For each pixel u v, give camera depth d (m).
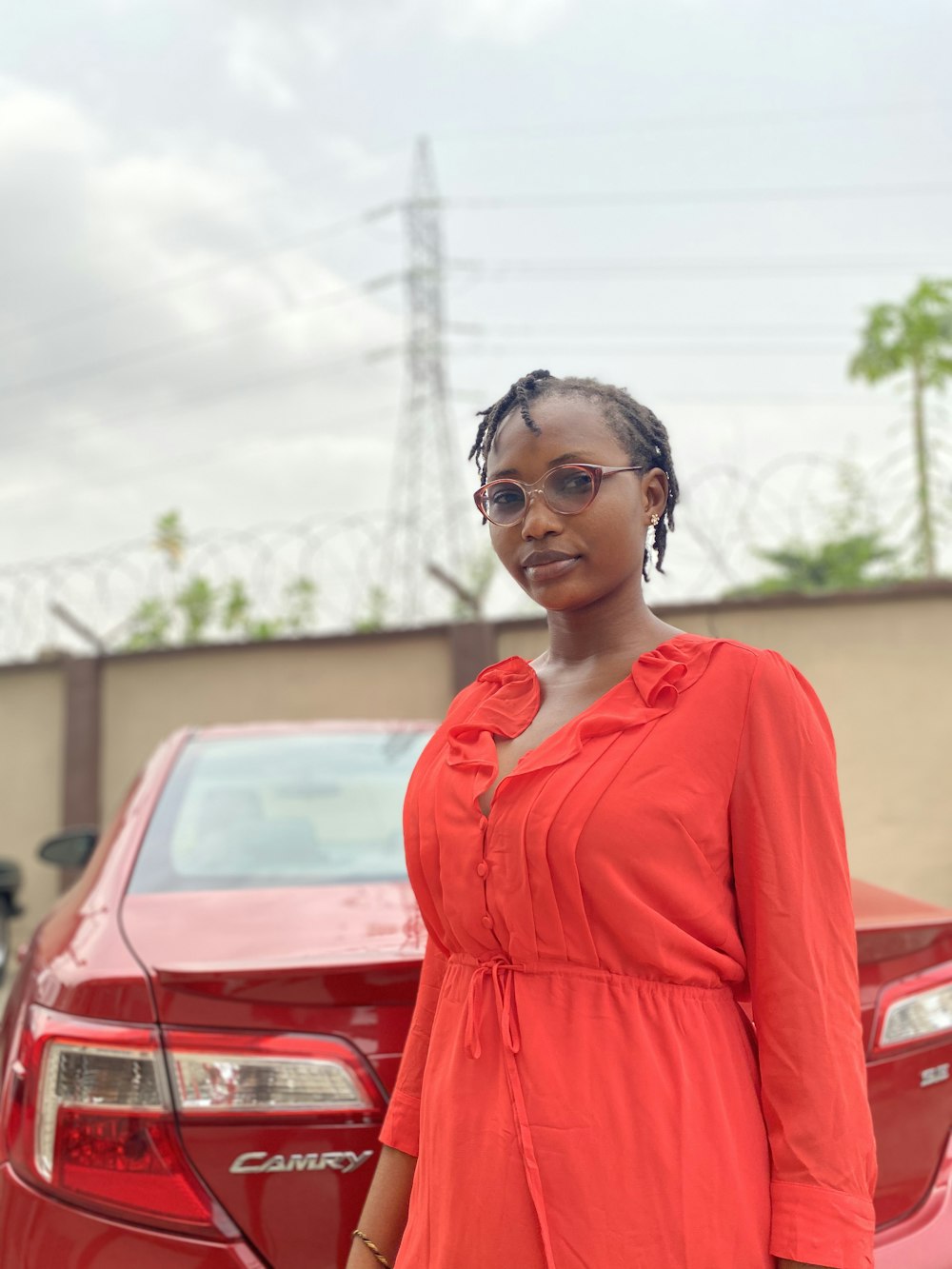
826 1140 1.21
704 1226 1.20
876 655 6.04
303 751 3.16
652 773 1.26
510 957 1.32
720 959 1.29
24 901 7.87
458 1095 1.31
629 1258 1.19
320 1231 1.66
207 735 3.32
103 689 7.79
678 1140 1.21
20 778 7.98
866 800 5.97
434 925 1.46
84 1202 1.68
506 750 1.41
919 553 6.91
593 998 1.26
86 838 3.38
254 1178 1.67
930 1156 1.83
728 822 1.29
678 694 1.30
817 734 1.32
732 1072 1.27
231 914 2.08
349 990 1.71
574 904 1.25
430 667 7.08
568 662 1.50
